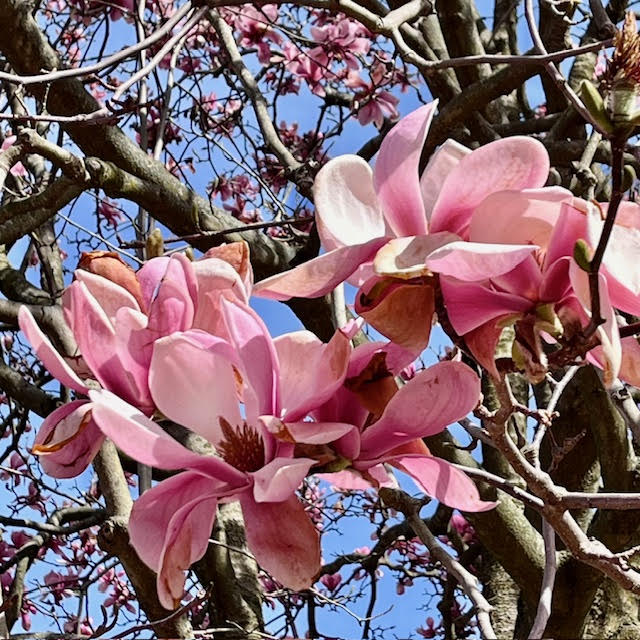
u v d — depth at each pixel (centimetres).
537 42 161
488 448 277
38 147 198
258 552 86
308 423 87
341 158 94
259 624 272
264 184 341
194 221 257
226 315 88
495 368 88
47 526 324
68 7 430
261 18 398
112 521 200
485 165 89
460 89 359
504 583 327
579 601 277
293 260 281
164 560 83
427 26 382
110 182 239
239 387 92
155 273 96
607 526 281
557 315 89
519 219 88
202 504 86
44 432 90
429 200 94
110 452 241
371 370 90
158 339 89
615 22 330
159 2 384
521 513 270
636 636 301
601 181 312
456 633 342
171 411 88
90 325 91
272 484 83
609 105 82
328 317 267
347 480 97
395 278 90
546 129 321
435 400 88
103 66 166
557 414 104
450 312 90
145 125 287
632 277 87
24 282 325
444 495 92
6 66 305
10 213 238
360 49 384
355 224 93
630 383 93
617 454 279
